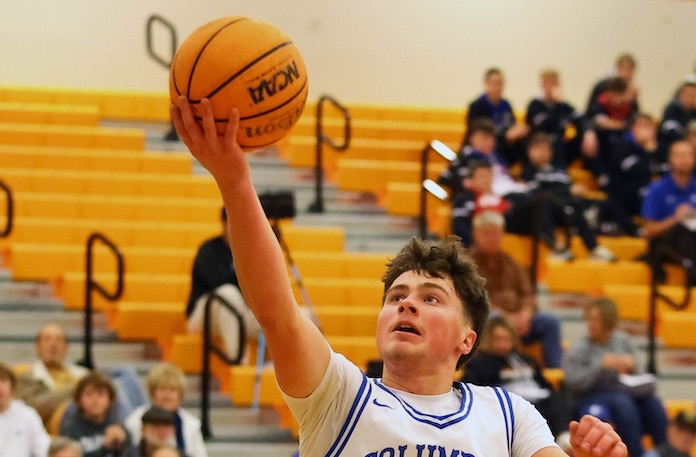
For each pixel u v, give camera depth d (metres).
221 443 9.19
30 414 7.98
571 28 16.59
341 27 16.11
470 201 11.45
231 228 2.74
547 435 3.06
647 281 11.82
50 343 8.90
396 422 2.88
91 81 15.50
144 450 7.85
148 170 12.96
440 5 16.33
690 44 16.84
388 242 12.39
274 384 9.48
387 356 3.00
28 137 13.28
